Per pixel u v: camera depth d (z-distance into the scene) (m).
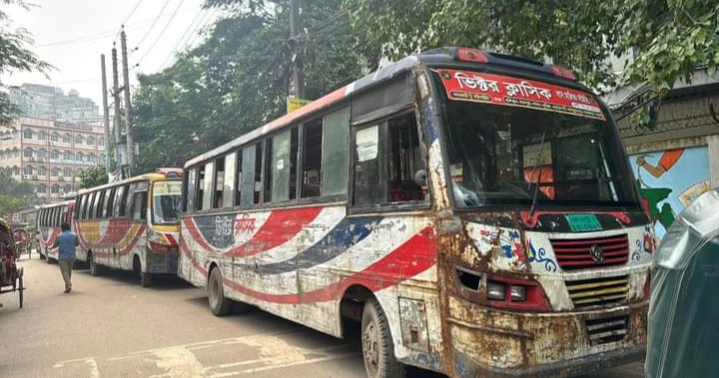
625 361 4.29
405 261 4.81
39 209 32.62
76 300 12.83
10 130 18.80
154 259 14.38
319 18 18.73
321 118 6.62
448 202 4.31
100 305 11.86
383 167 5.28
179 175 15.05
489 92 4.86
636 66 5.46
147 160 25.36
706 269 2.24
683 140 8.92
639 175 9.58
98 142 101.38
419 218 4.64
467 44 8.02
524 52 8.40
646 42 6.01
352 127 5.84
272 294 7.80
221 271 9.91
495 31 8.26
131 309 11.17
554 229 4.27
